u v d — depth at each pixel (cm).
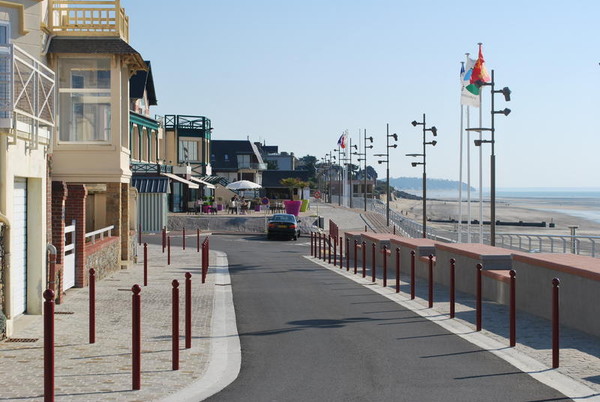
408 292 1745
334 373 910
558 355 926
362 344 1090
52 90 1345
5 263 1168
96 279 1909
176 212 5538
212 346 1086
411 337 1141
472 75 3338
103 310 1429
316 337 1150
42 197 1352
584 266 1195
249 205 6303
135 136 4691
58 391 819
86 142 2027
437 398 791
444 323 1271
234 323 1295
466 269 1717
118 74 2009
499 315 1355
